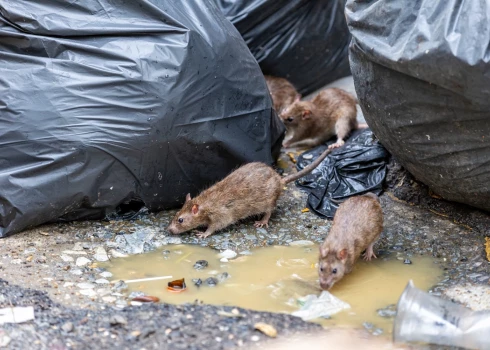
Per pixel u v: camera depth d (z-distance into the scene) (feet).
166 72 28.35
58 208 28.50
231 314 22.86
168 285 25.44
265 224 31.14
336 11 40.96
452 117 24.98
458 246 28.63
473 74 22.16
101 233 29.63
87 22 28.30
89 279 25.79
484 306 23.89
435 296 22.90
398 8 24.99
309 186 34.14
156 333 21.43
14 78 27.37
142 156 28.81
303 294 25.20
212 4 31.40
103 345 20.77
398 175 33.60
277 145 35.73
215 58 29.91
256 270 27.14
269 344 21.06
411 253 28.45
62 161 27.50
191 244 29.45
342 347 21.20
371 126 30.53
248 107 32.09
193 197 32.01
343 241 25.72
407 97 25.88
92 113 27.55
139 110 28.07
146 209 31.76
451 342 21.06
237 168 32.53
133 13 28.89
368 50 25.76
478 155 25.76
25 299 23.43
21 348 20.36
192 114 29.37
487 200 28.04
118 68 27.84
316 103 38.78
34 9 28.02
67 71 27.68
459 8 22.70
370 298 24.91
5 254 26.89
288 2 38.73
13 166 27.58
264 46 39.65
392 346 21.35
